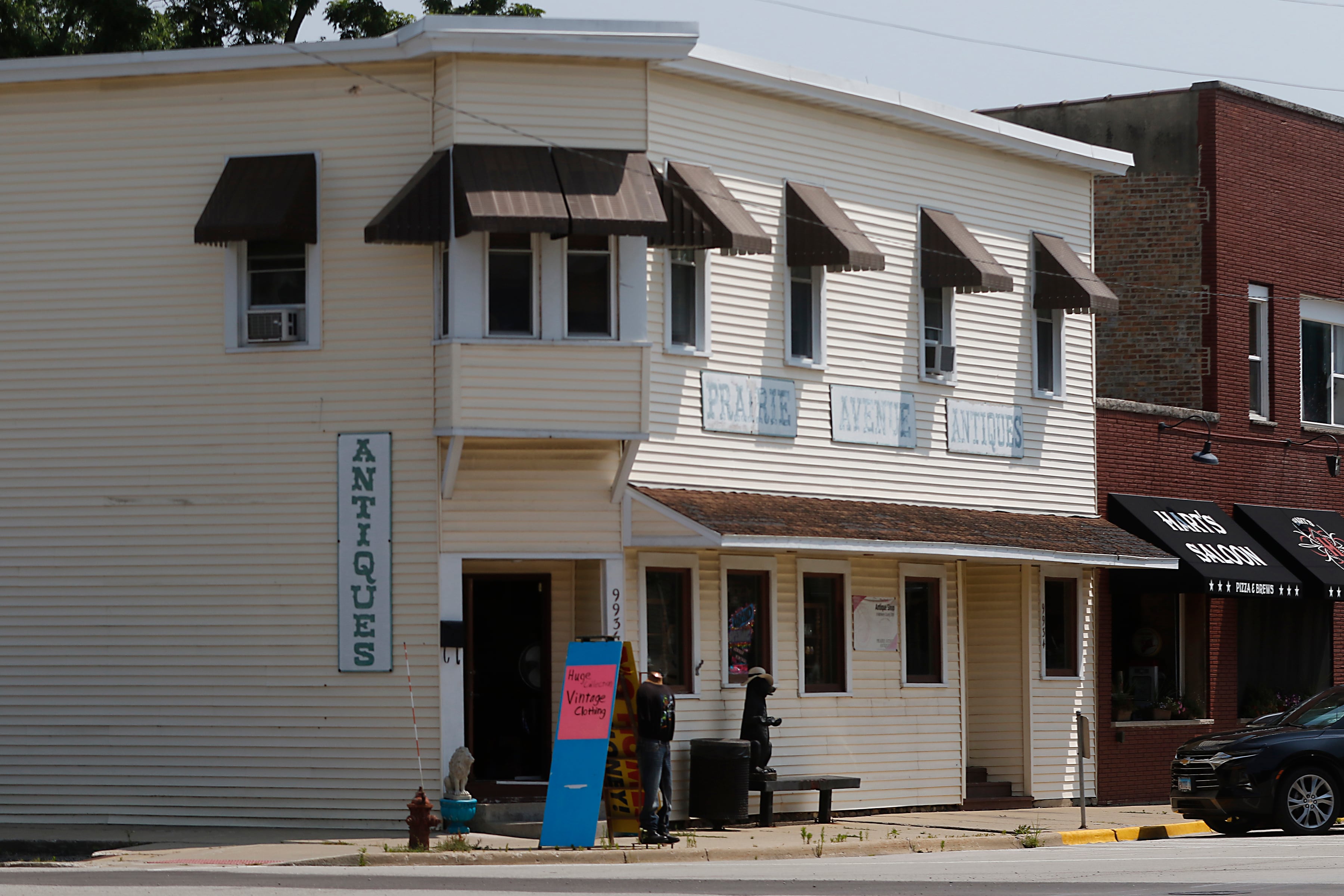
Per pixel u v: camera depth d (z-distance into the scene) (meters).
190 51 23.67
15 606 23.98
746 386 25.66
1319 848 21.50
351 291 23.42
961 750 28.61
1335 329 37.22
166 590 23.66
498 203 21.89
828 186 27.09
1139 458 32.44
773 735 25.86
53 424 24.08
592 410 22.75
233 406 23.66
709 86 25.31
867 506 26.95
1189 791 24.55
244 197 23.14
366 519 23.16
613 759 21.88
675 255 24.98
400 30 23.11
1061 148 30.66
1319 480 36.25
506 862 20.16
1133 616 32.50
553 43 22.86
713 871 18.95
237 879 17.38
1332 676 35.66
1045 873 18.38
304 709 23.14
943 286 28.27
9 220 24.39
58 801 23.59
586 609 24.12
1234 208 34.81
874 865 20.05
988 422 29.58
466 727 24.22
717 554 25.39
